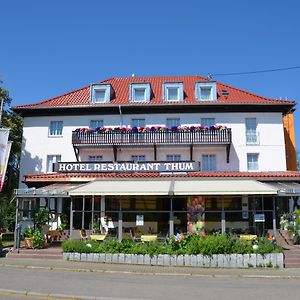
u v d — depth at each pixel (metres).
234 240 21.55
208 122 39.47
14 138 43.03
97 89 40.81
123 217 31.33
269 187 24.22
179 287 15.01
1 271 18.98
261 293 13.88
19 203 27.73
